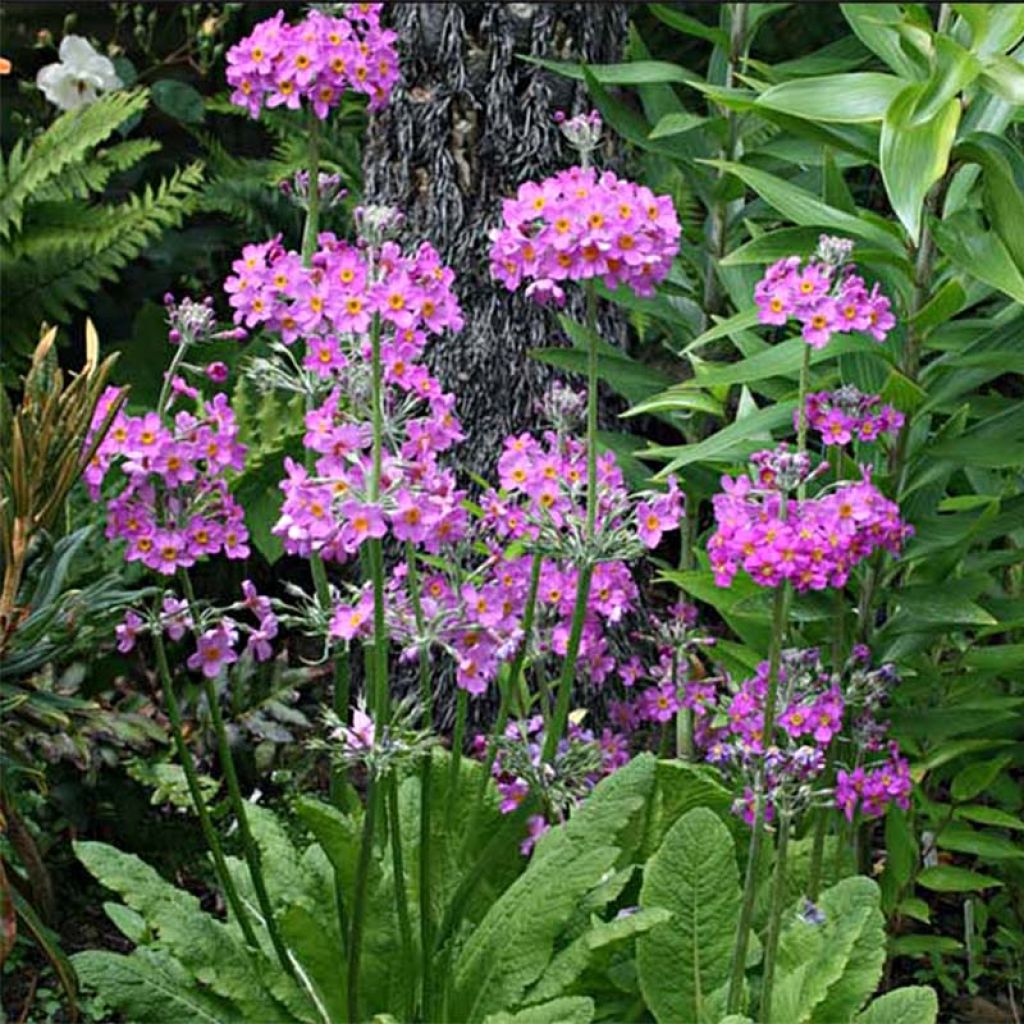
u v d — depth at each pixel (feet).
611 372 6.87
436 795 5.74
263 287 5.32
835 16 10.07
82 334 9.73
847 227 6.00
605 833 5.49
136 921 5.85
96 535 7.06
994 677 6.34
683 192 8.21
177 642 7.04
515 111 7.07
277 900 5.78
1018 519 6.02
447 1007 5.49
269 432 7.83
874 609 6.09
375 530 5.02
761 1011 5.22
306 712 7.50
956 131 5.79
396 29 7.14
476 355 7.09
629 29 7.37
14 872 6.15
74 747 6.45
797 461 5.08
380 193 7.22
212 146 10.11
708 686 6.19
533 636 5.61
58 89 9.54
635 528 5.71
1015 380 7.79
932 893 7.00
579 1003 5.19
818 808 5.72
